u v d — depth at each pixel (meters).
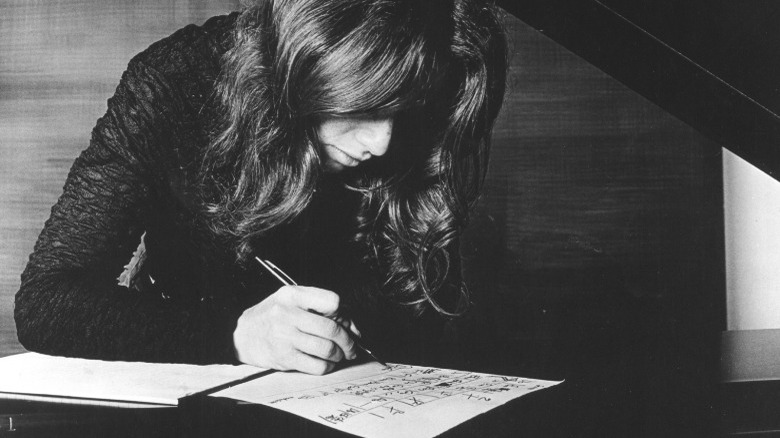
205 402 0.60
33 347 0.82
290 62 0.82
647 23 0.79
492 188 1.80
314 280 1.11
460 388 0.65
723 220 1.78
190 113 1.01
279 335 0.73
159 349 0.77
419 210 1.05
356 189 1.05
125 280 1.07
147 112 0.99
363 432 0.52
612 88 1.79
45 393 0.62
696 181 1.78
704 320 1.77
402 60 0.80
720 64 0.80
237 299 1.08
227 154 0.98
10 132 1.73
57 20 1.72
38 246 0.93
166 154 1.00
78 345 0.79
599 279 1.80
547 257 1.80
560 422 0.55
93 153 0.98
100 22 1.72
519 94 1.78
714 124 0.86
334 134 0.89
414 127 0.97
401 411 0.57
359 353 0.82
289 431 0.53
